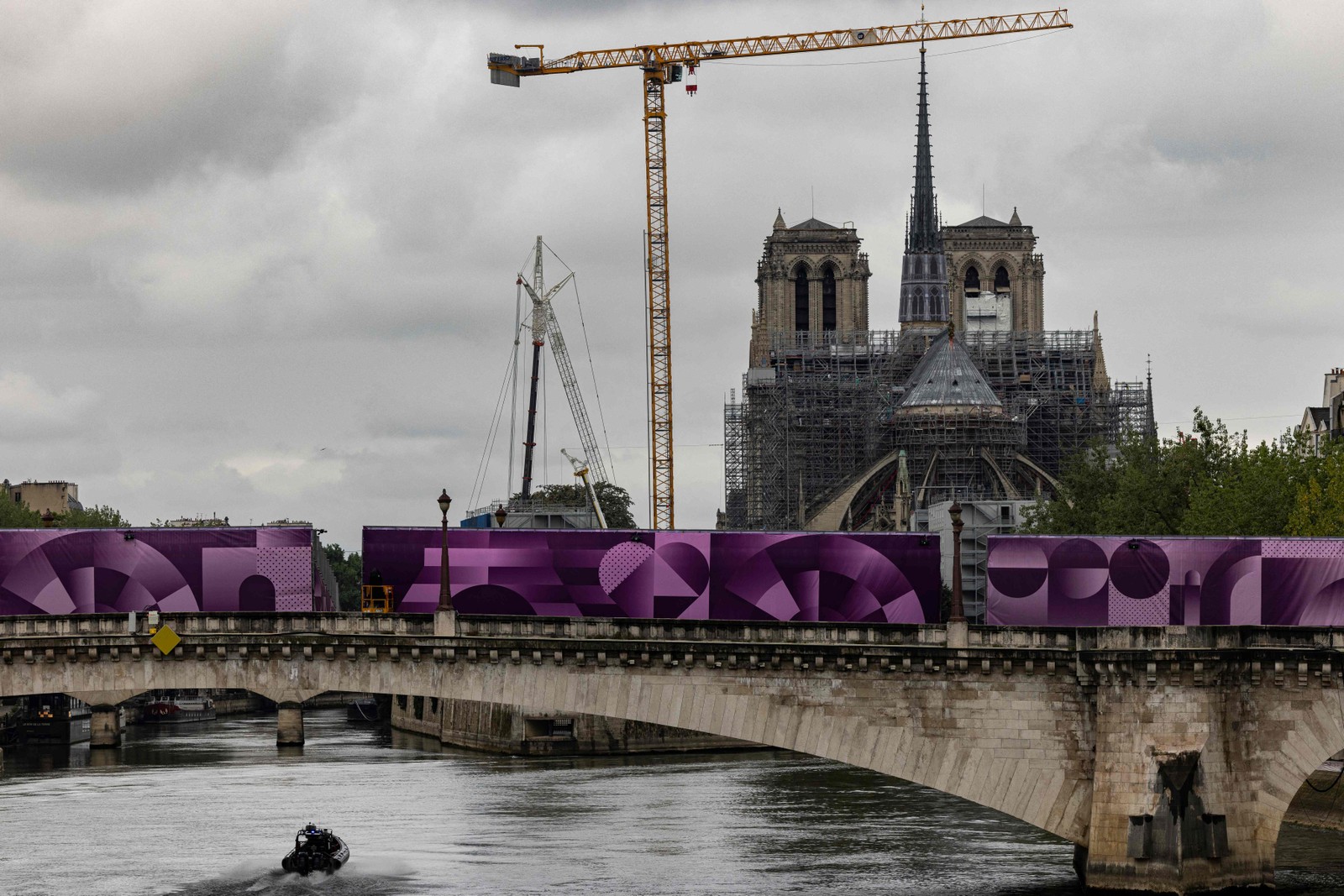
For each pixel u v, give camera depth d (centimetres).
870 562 11456
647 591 11512
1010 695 10688
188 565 11600
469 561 11550
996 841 13338
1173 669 10462
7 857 13150
